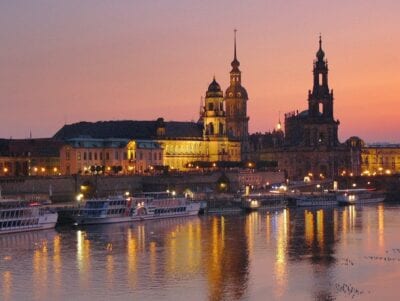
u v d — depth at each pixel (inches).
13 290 6840.6
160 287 6943.9
